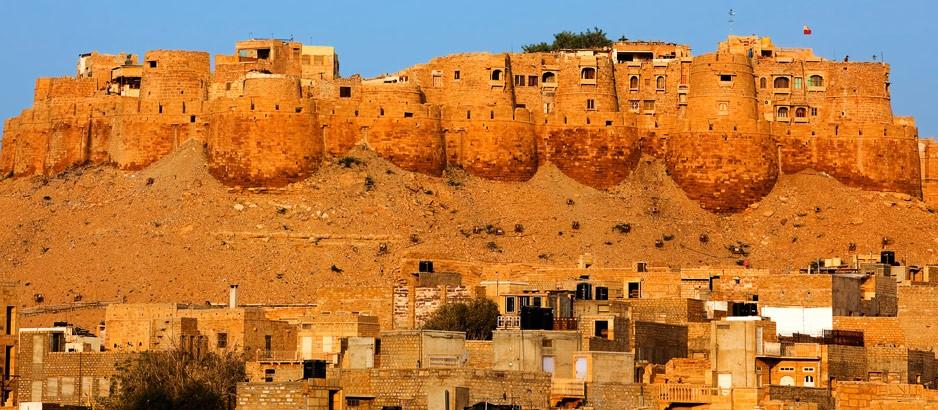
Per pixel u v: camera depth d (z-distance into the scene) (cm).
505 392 17638
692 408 18188
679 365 19725
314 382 17088
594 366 18450
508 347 19038
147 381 19875
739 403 18125
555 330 19962
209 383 19725
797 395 18462
